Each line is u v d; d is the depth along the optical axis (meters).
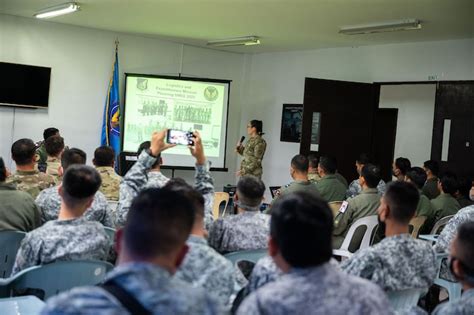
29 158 3.72
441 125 6.98
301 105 8.72
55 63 8.00
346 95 7.78
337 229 4.19
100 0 6.14
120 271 1.02
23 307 1.79
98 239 2.26
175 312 0.98
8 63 7.58
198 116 8.78
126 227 1.11
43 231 2.19
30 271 2.05
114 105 8.31
